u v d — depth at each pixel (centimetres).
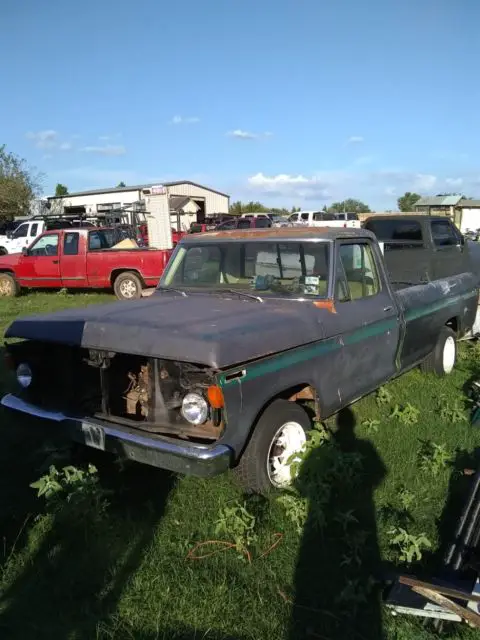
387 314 477
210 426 325
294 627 267
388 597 273
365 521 350
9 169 3631
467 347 738
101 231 1434
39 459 432
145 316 372
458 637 257
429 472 407
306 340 376
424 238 905
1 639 260
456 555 294
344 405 435
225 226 2689
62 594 289
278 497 362
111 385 367
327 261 427
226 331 332
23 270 1411
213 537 335
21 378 403
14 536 336
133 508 363
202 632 263
